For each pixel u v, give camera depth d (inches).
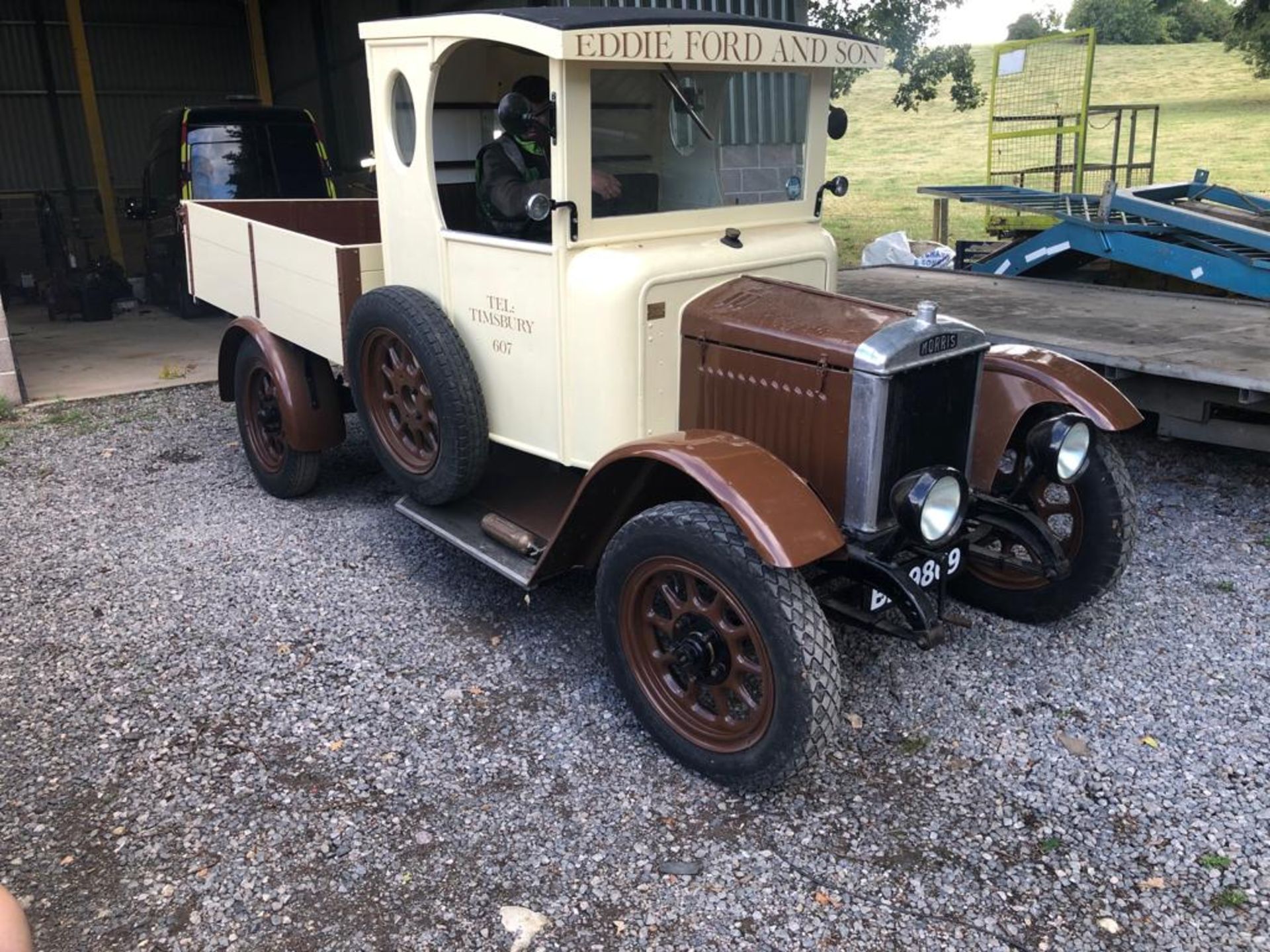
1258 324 210.4
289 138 393.1
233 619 150.9
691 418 129.0
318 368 184.9
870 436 108.6
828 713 99.7
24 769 117.1
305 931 93.4
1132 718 122.5
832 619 125.0
